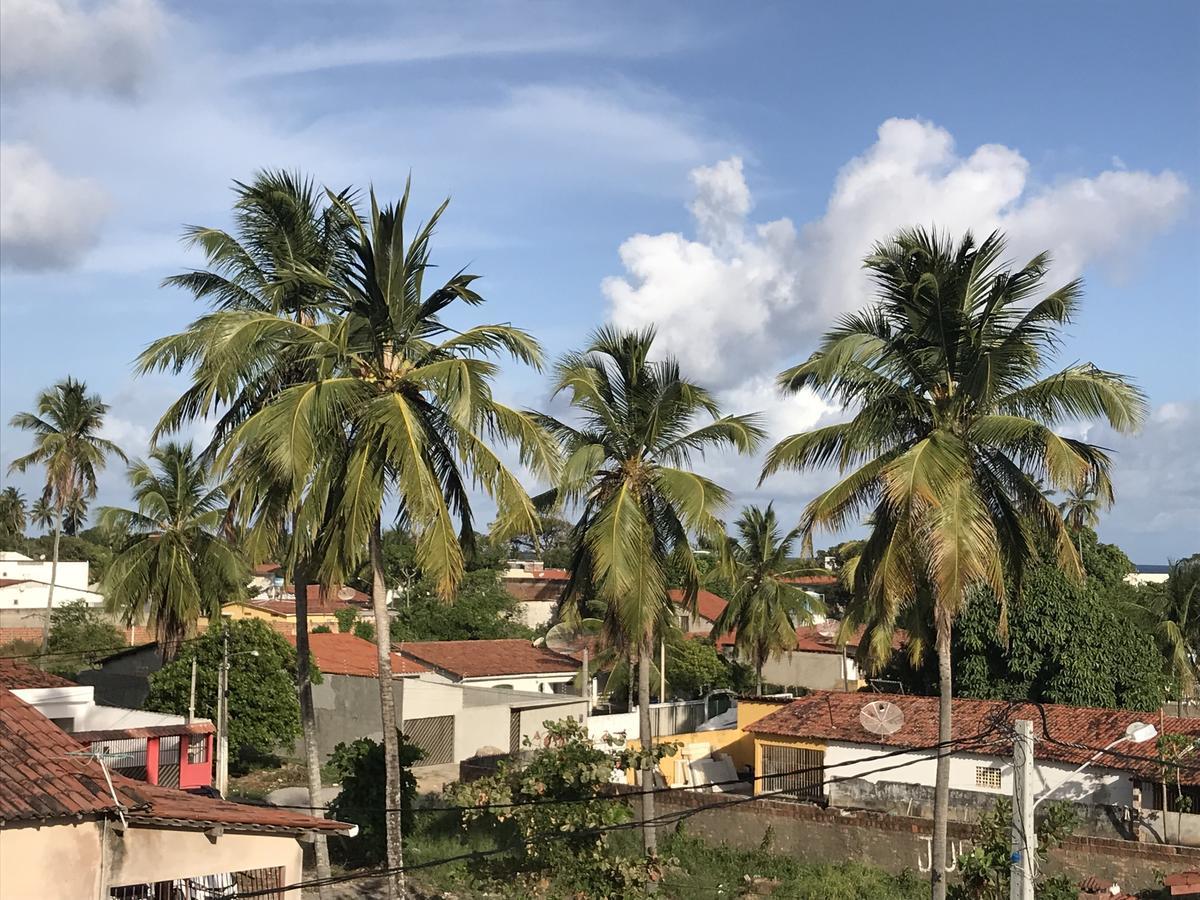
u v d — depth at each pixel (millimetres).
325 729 42031
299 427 17703
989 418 19453
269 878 15859
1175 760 24781
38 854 13539
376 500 18969
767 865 26859
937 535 18484
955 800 28422
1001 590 18984
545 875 21969
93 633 56938
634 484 23969
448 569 18328
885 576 19656
